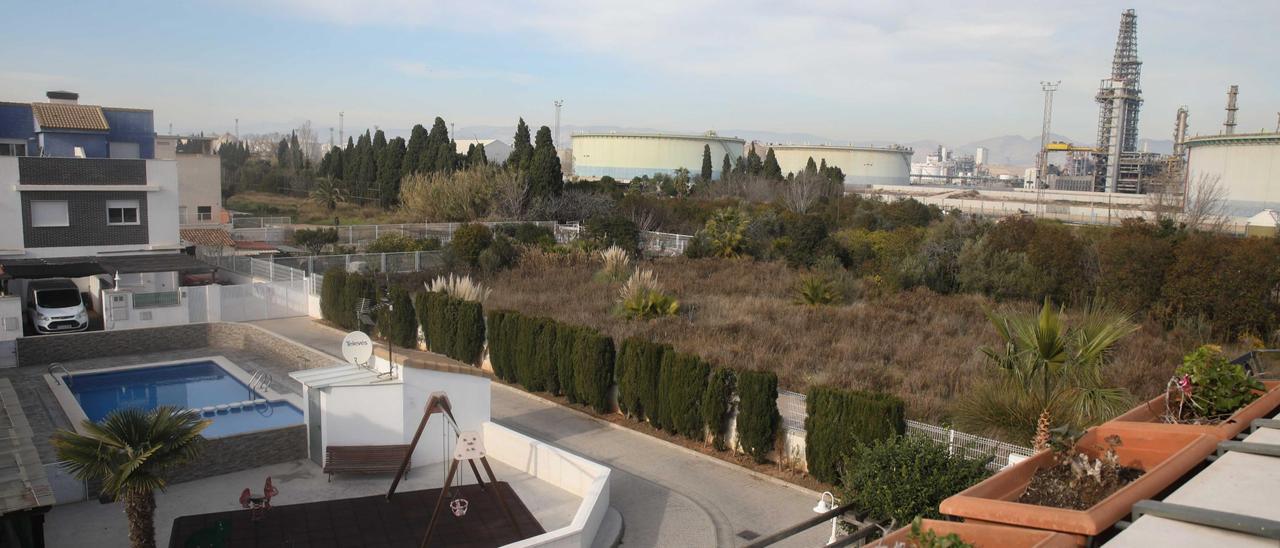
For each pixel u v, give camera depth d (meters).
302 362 20.83
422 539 11.05
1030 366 12.34
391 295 24.14
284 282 28.61
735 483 14.08
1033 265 30.44
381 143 72.62
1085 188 126.94
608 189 62.91
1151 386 16.25
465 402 14.44
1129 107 109.88
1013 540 4.64
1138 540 4.22
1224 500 4.74
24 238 27.97
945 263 32.66
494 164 56.62
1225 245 26.02
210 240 39.50
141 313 25.53
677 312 25.25
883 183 128.75
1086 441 6.35
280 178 86.00
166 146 46.81
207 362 21.30
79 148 32.53
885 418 12.69
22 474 9.41
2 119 34.16
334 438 13.60
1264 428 6.25
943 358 19.83
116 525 11.37
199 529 11.15
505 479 13.59
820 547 11.34
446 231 45.59
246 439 13.59
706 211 51.69
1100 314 15.60
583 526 10.62
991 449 11.95
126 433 9.55
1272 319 23.70
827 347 21.20
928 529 4.86
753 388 14.70
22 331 23.81
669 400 16.20
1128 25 108.38
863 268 35.69
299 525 11.40
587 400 18.06
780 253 37.91
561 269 34.16
